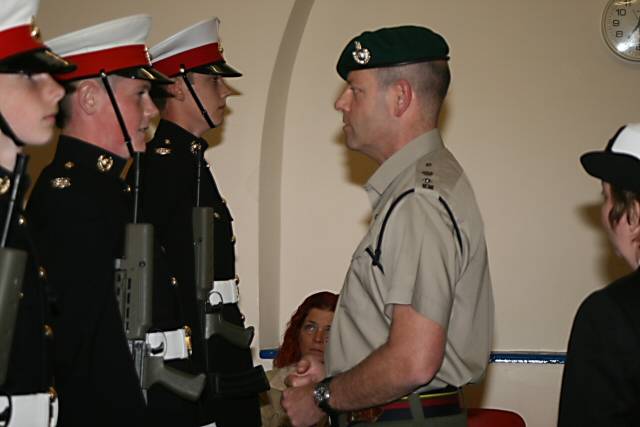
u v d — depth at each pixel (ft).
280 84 16.70
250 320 16.02
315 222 17.38
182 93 11.20
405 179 8.61
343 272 17.35
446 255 8.18
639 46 16.97
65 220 8.33
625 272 16.92
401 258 8.21
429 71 8.81
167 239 10.52
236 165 16.02
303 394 8.98
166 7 15.34
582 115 17.12
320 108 17.34
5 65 7.04
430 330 8.00
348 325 8.75
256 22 15.96
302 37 17.17
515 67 17.19
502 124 17.21
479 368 8.90
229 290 11.26
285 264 17.43
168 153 10.91
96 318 8.23
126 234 8.62
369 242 8.52
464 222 8.48
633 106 17.08
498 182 17.21
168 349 8.90
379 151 9.03
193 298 10.42
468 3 17.17
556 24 17.16
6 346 6.82
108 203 8.64
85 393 8.24
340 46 17.19
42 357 7.38
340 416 8.82
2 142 7.17
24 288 7.32
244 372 10.64
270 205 16.76
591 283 17.06
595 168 7.18
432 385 8.54
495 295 17.17
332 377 8.76
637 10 17.02
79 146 8.77
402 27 8.93
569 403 6.91
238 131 16.03
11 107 7.07
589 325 6.90
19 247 7.28
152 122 15.01
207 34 11.35
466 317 8.66
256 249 16.05
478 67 17.21
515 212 17.21
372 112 8.87
